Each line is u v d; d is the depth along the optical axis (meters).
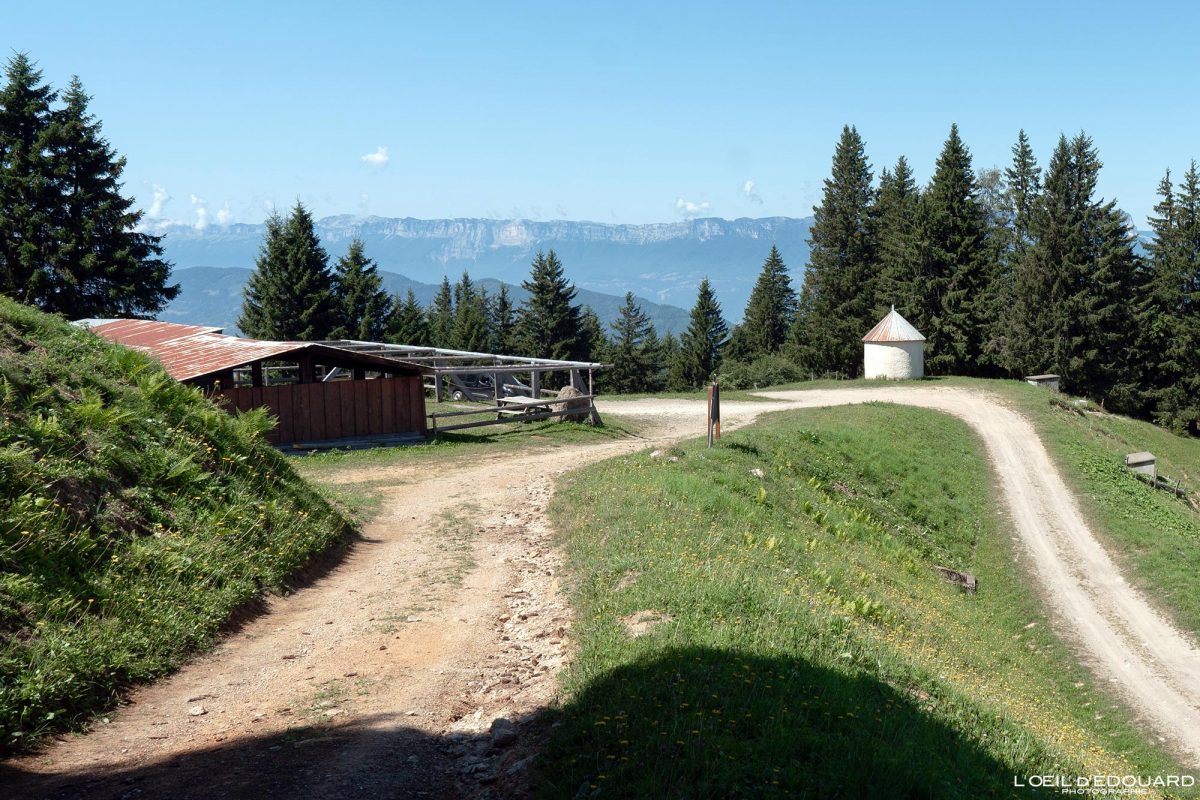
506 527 16.14
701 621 9.03
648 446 25.72
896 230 78.19
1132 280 70.75
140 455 12.28
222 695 8.09
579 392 34.75
